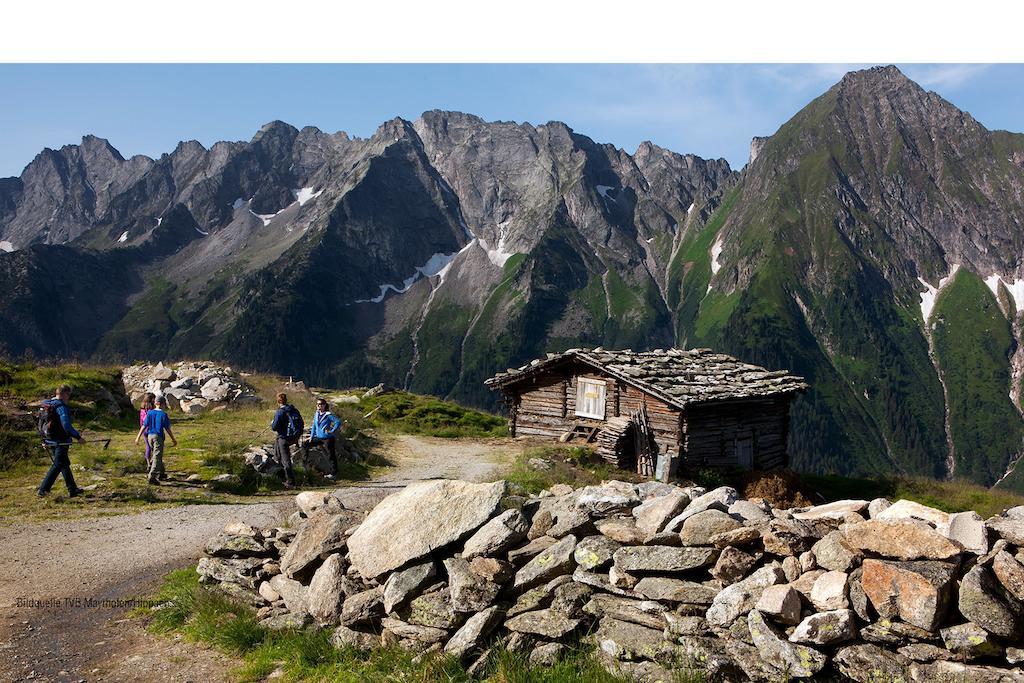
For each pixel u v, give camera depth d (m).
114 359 41.22
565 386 34.38
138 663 7.68
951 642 4.86
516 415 36.09
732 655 5.52
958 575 5.09
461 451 30.58
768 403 33.94
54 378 26.72
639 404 31.39
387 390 45.00
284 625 8.00
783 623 5.45
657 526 6.60
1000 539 5.24
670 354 36.41
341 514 8.95
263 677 7.14
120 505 15.79
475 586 6.89
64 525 13.88
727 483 29.08
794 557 5.86
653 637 6.00
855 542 5.55
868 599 5.28
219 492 18.14
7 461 18.30
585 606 6.56
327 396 42.91
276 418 20.06
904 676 4.91
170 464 19.89
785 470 29.95
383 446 30.86
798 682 5.22
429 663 6.45
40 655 7.94
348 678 6.71
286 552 9.02
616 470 28.30
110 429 25.20
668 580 6.24
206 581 9.69
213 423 29.86
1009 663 4.73
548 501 7.78
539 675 6.01
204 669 7.48
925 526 5.31
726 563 5.96
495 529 7.20
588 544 6.79
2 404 21.84
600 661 6.11
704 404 29.86
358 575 7.88
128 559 11.80
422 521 7.69
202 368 40.12
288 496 18.55
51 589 10.25
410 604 7.22
